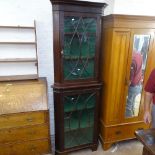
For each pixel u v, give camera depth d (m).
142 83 2.12
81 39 1.85
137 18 1.82
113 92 2.04
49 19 2.04
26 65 2.02
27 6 1.93
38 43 2.08
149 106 1.70
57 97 1.90
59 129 2.04
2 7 1.86
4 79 1.88
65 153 2.15
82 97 2.02
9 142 1.75
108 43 1.95
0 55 1.92
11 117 1.67
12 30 1.89
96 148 2.27
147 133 1.10
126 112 2.20
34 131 1.79
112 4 1.99
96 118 2.16
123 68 1.98
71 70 1.90
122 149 2.30
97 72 1.99
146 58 2.03
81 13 1.73
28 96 1.76
